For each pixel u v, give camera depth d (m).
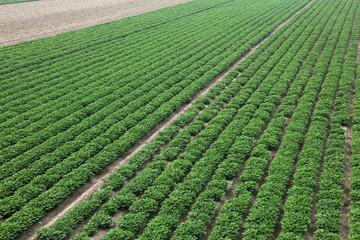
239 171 20.97
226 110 28.11
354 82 33.03
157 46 46.88
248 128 24.91
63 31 55.06
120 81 34.38
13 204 17.88
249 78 35.44
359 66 35.97
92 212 18.00
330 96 29.47
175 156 22.75
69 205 18.58
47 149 22.86
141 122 26.64
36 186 19.23
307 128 25.41
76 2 82.00
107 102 30.05
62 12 69.94
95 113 28.03
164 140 24.36
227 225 16.44
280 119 26.09
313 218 17.09
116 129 25.31
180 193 18.52
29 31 54.28
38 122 26.34
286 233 15.66
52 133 25.00
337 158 20.88
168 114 28.44
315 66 37.06
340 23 54.66
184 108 29.94
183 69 38.25
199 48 45.03
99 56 42.88
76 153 22.39
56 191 18.89
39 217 17.36
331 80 32.59
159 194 18.58
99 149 23.25
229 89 32.25
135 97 31.12
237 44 46.47
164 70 37.75
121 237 15.84
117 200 18.17
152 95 31.31
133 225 16.56
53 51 43.16
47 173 20.38
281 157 21.27
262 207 17.30
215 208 18.05
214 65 39.25
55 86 33.28
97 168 21.11
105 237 15.85
